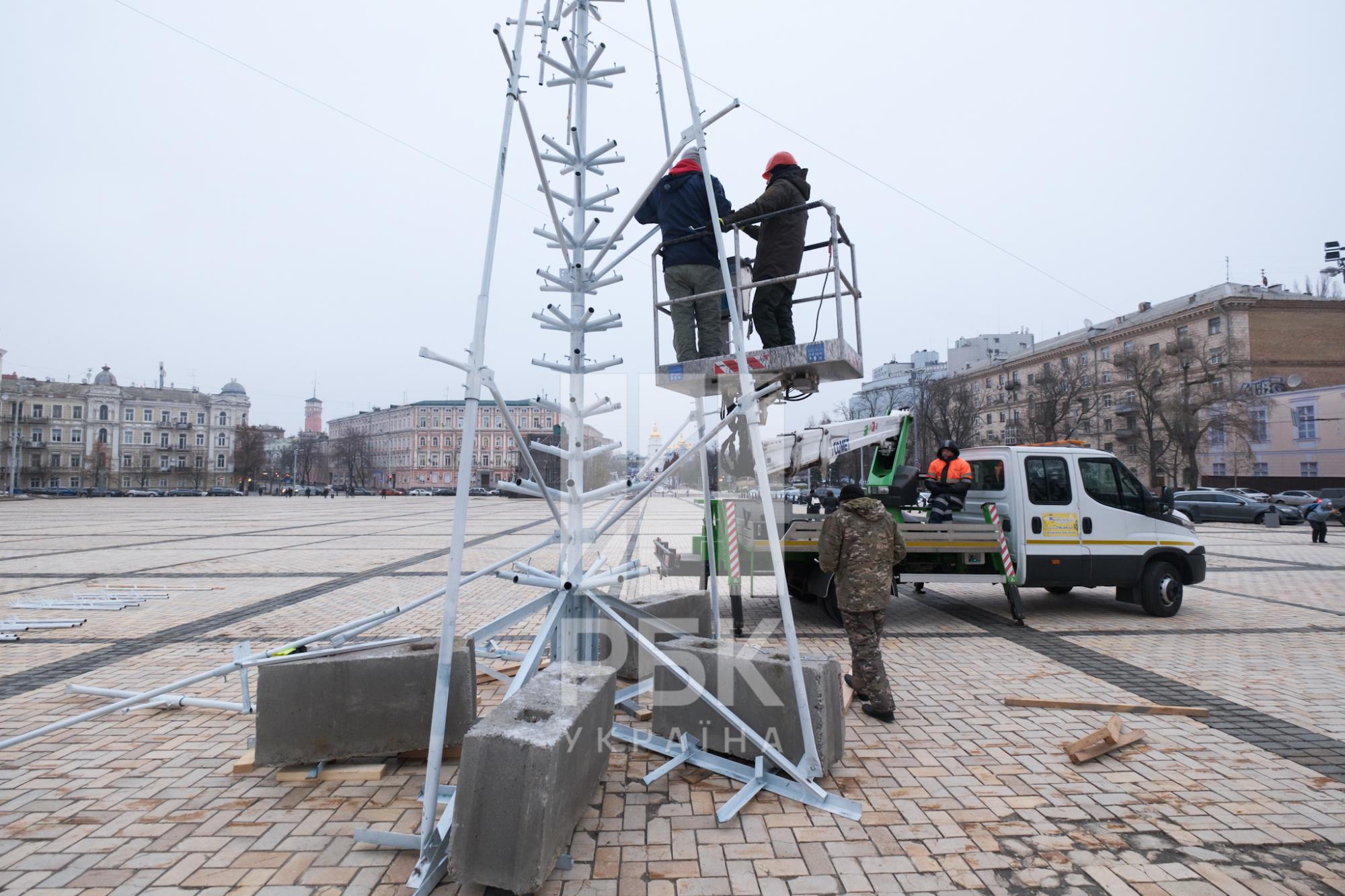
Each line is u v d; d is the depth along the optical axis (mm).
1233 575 12602
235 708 4922
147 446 102438
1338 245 36438
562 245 3799
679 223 4516
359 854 3025
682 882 2814
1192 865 2977
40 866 2939
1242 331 46156
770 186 4758
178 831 3227
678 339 4652
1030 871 2918
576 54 4059
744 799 3449
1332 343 46500
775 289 4699
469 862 2672
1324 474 41594
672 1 3602
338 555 15477
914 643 7223
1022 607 9477
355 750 3795
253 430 107438
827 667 3953
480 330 3084
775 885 2797
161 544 18375
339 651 4066
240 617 8383
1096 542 8578
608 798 3545
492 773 2701
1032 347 77062
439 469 109688
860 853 3043
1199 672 6078
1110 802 3559
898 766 4008
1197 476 40375
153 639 7262
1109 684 5695
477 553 15734
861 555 4887
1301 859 3031
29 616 8500
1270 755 4211
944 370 85125
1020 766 4008
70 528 24719
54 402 95938
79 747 4289
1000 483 8703
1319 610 9148
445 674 2922
